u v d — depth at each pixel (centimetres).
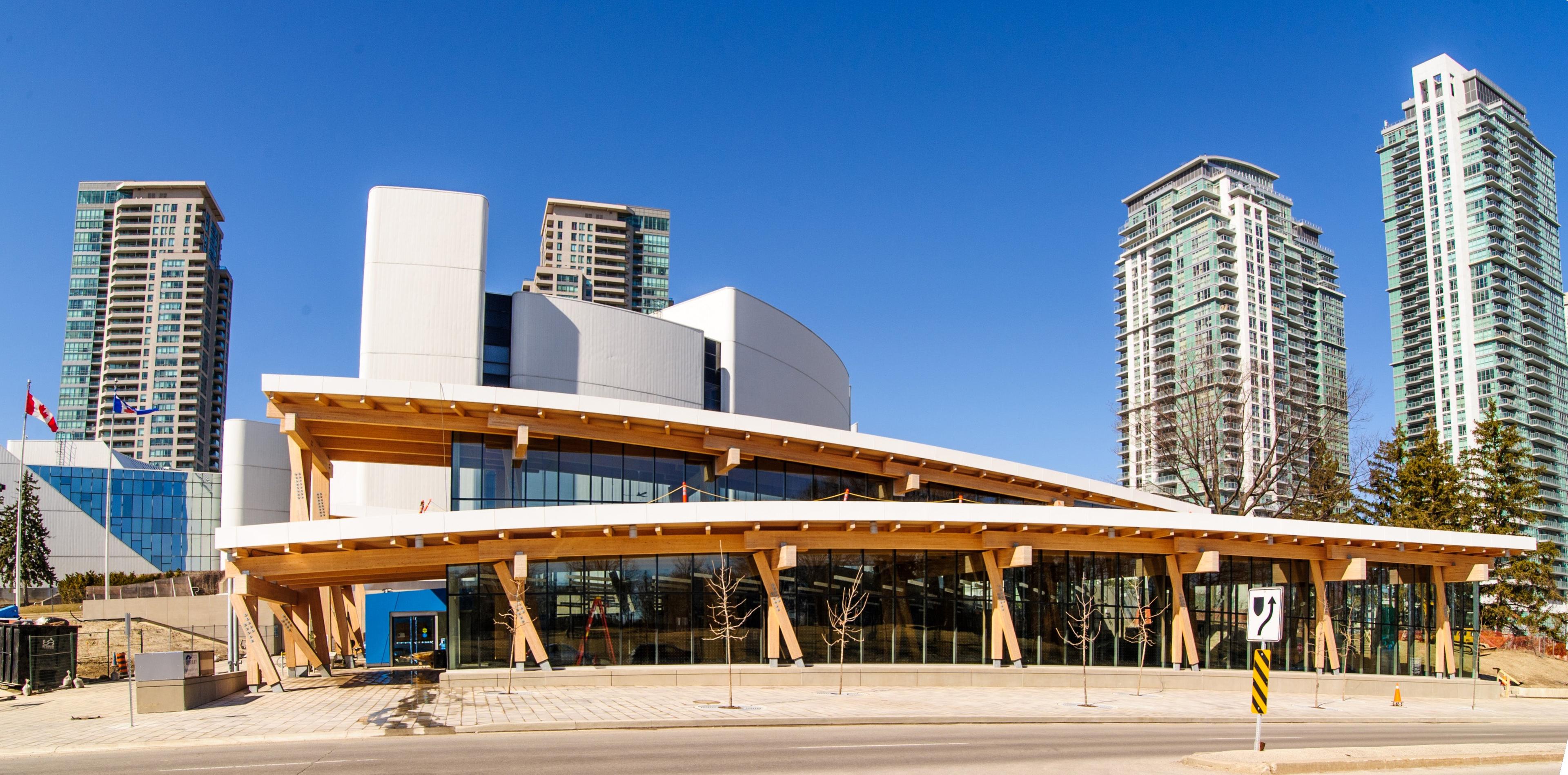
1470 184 16262
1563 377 16412
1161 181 18150
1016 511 3133
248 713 2228
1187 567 3453
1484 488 6103
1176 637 3441
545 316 4791
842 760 1614
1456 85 16812
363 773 1420
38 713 2341
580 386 4819
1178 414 6038
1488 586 6059
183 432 16925
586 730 2023
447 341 4541
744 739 1900
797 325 6347
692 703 2505
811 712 2341
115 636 4366
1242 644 3556
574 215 18788
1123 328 18212
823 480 3828
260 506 6681
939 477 3988
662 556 3028
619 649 2953
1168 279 17175
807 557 3120
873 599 3161
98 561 8862
